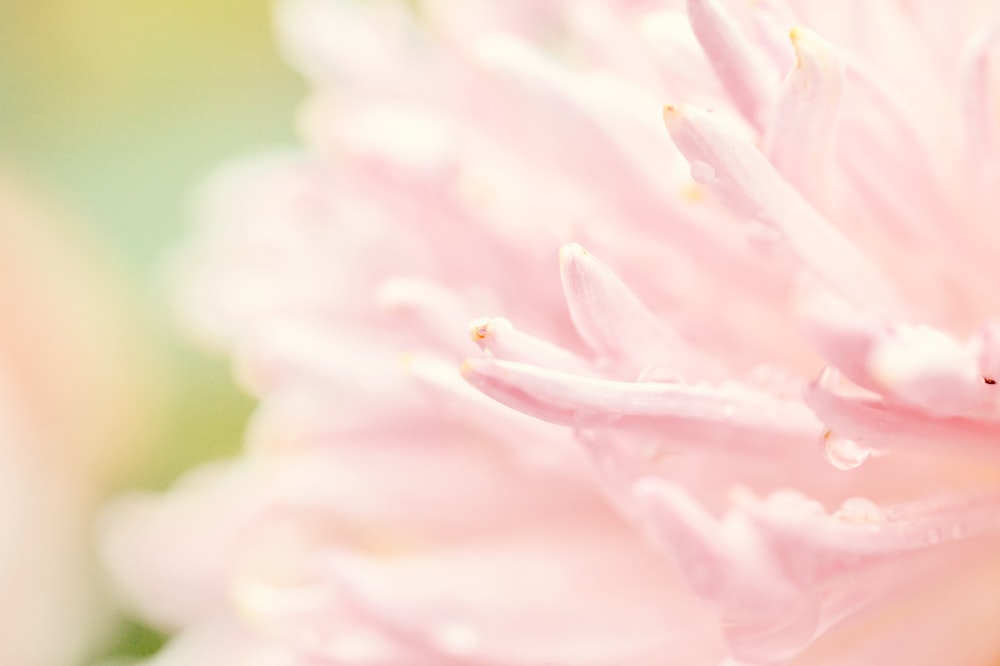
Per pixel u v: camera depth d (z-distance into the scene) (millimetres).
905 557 267
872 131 274
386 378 308
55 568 385
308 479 315
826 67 259
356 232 315
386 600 287
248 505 345
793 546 262
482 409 283
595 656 289
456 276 300
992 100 271
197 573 359
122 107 457
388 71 340
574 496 305
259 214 358
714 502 280
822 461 271
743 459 267
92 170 449
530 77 286
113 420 408
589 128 285
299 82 463
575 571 301
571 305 264
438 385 283
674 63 274
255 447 351
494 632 290
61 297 401
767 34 265
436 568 305
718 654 286
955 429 260
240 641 347
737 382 271
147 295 430
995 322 260
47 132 450
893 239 279
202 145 457
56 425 393
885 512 267
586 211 294
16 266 392
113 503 404
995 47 269
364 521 315
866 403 258
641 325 265
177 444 419
